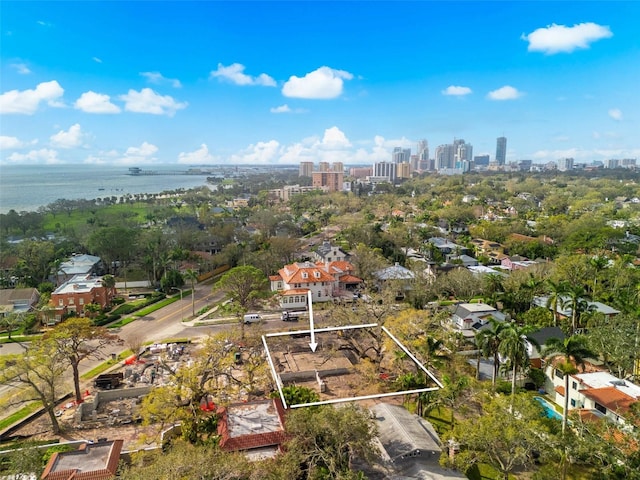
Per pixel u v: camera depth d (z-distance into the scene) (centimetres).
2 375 4216
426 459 3547
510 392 4669
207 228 14388
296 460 3042
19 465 3164
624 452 3050
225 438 3481
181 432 4003
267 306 8081
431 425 3984
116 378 5212
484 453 3384
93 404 4738
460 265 10062
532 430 3191
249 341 5759
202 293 9331
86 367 5791
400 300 8425
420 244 12444
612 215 16588
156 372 5578
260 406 3994
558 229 13538
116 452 3488
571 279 8175
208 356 4547
